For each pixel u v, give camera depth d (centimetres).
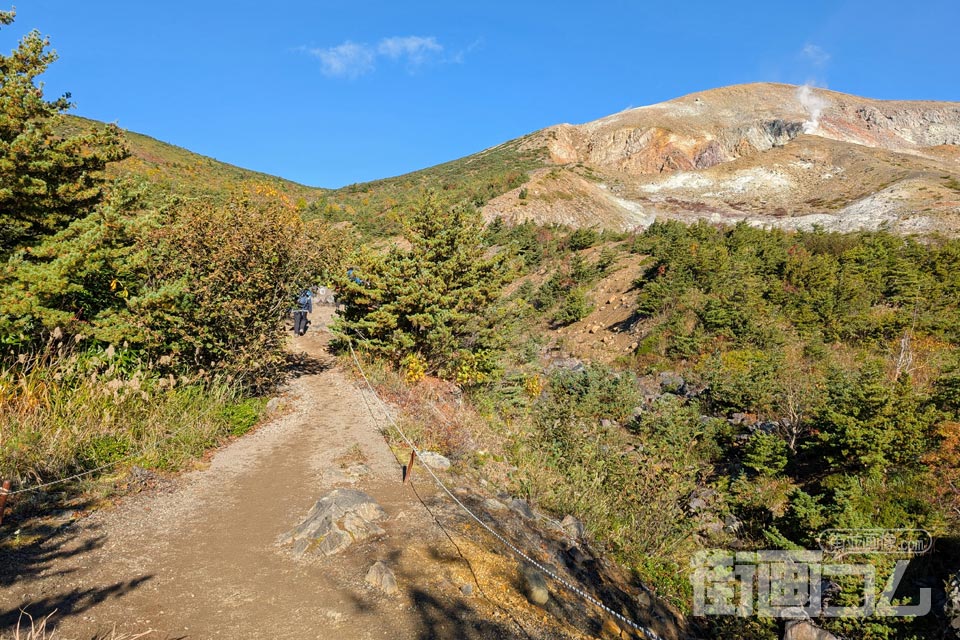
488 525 570
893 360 1589
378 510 541
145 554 443
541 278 3434
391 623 377
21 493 509
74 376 731
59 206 993
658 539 754
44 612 350
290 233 998
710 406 1441
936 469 881
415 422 908
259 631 356
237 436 800
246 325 962
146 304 814
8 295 721
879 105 15588
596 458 973
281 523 528
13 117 937
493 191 6938
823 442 1007
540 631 404
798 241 3297
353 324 1286
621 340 2234
